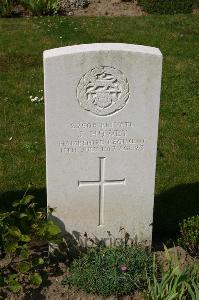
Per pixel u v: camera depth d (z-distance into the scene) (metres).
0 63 4.30
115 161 2.31
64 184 2.33
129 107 2.22
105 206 2.39
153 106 2.22
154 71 2.16
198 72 4.23
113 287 2.23
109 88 2.18
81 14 5.79
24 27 5.09
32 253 2.44
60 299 2.24
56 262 2.42
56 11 5.66
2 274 2.25
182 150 3.24
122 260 2.30
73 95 2.18
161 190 2.88
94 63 2.13
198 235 2.35
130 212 2.41
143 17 5.55
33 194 2.82
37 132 3.39
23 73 4.16
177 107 3.71
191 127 3.48
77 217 2.40
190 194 2.86
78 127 2.23
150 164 2.32
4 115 3.57
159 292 2.05
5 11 5.54
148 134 2.27
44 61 2.12
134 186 2.36
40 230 2.26
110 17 5.54
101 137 2.26
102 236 2.45
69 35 4.91
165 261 2.37
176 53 4.59
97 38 4.86
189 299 2.10
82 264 2.32
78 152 2.28
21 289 2.26
